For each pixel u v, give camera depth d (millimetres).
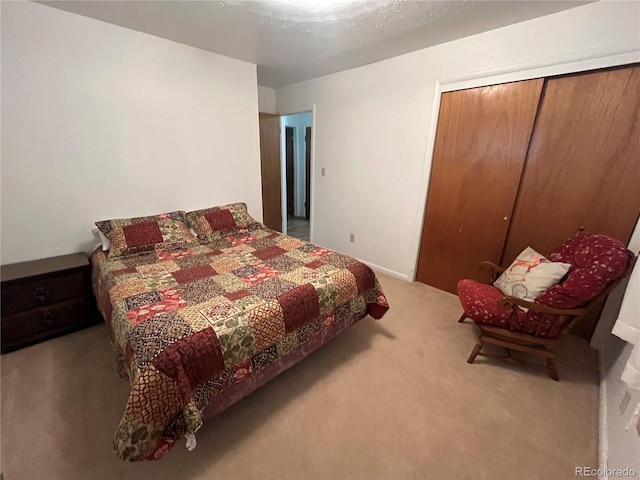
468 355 1961
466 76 2303
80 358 1851
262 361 1419
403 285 3035
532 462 1274
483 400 1593
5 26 1741
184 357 1146
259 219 3418
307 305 1604
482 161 2391
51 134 2008
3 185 1907
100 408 1498
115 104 2227
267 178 4145
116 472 1207
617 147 1815
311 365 1856
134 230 2238
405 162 2895
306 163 5898
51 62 1921
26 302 1878
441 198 2729
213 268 1930
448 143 2559
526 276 1830
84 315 2145
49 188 2072
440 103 2529
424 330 2242
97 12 1915
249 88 2990
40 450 1281
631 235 1854
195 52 2547
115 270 1883
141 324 1273
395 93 2809
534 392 1648
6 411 1461
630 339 1080
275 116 4059
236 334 1298
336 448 1327
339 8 1821
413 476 1217
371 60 2838
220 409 1338
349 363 1877
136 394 1045
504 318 1729
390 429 1420
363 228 3496
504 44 2084
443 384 1703
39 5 1813
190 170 2758
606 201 1910
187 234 2471
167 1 1757
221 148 2926
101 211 2328
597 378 1762
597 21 1720
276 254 2201
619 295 1886
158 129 2482
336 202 3725
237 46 2492
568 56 1838
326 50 2572
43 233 2109
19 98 1857
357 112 3188
